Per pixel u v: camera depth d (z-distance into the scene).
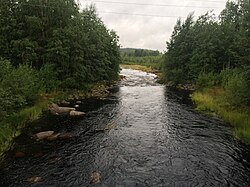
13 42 31.03
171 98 35.41
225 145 16.70
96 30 44.41
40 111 24.06
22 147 16.02
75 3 37.94
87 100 32.69
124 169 13.30
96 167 13.52
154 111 26.73
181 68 50.81
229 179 12.30
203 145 16.75
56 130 19.59
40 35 33.81
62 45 32.34
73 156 14.88
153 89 46.03
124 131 19.75
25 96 22.70
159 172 12.99
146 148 16.25
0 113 16.34
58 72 33.47
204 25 50.69
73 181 11.98
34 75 27.47
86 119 23.05
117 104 30.45
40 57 32.78
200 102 30.28
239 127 19.38
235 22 49.59
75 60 33.78
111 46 53.78
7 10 32.19
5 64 21.56
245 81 21.39
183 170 13.23
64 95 31.98
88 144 16.84
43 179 12.13
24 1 33.09
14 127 18.92
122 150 15.90
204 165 13.80
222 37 43.94
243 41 21.45
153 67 109.88
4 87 18.56
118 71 58.03
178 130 20.00
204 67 43.47
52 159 14.41
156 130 20.05
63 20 35.25
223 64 43.12
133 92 41.62
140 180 12.16
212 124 21.64
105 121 22.52
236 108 24.30
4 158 14.38
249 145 16.70
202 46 44.72
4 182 11.81
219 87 36.28
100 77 44.81
